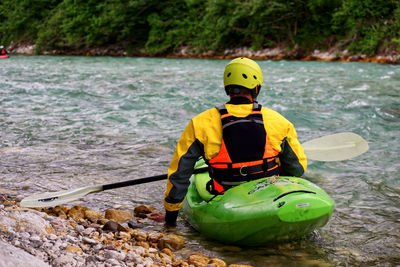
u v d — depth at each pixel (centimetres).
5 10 3541
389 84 1088
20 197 362
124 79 1252
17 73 1395
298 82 1152
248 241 281
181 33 2647
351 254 276
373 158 493
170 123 687
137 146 549
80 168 455
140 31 2891
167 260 259
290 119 708
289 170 297
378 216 337
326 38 2178
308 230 277
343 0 2108
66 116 723
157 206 365
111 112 760
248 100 280
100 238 276
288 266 260
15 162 468
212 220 286
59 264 219
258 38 2317
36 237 245
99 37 2956
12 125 649
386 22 1947
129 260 243
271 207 260
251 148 277
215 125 277
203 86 1095
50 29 3111
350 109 778
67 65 1820
